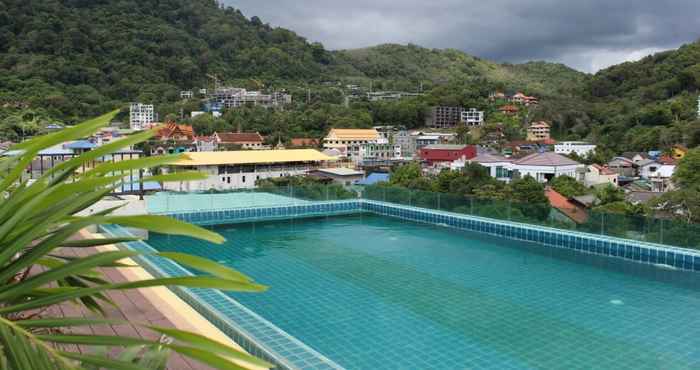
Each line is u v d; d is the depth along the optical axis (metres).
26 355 1.22
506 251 13.93
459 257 13.20
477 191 39.69
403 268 12.00
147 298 5.86
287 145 95.06
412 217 19.12
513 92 161.88
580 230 14.13
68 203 1.36
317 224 18.59
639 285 10.55
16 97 94.56
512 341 7.45
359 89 174.88
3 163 1.49
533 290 10.16
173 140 79.81
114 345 1.30
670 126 91.56
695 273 11.57
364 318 8.42
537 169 58.03
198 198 18.42
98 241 1.51
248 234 16.67
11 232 1.28
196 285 1.31
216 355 1.35
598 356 6.91
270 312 8.75
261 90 150.75
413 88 186.25
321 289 10.20
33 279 1.27
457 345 7.28
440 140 106.94
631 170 75.81
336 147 91.88
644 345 7.32
